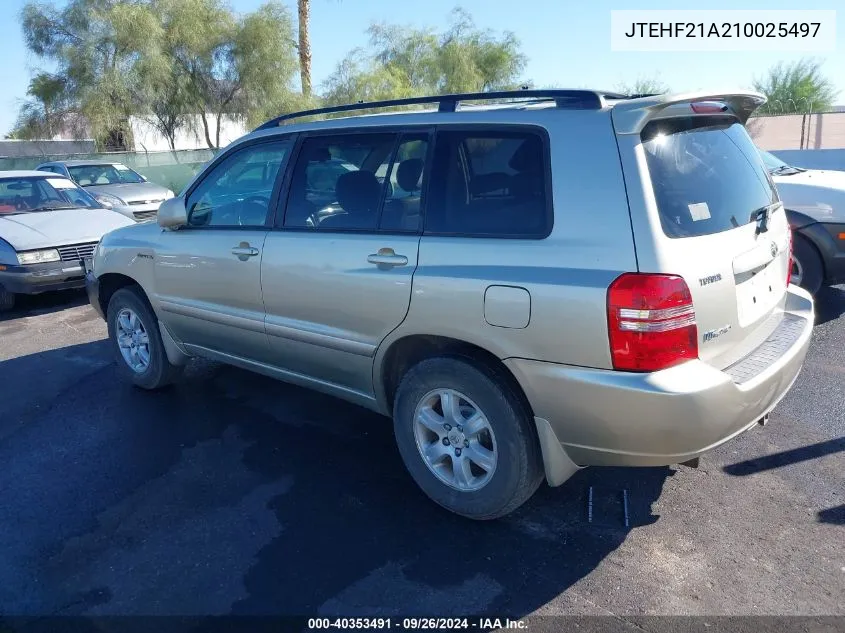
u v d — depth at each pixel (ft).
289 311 13.09
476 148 10.79
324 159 12.83
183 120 85.46
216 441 14.49
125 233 17.07
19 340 22.80
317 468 13.23
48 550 10.93
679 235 9.36
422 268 10.89
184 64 82.79
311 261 12.46
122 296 17.10
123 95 77.82
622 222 9.26
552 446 10.08
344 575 10.11
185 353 16.48
